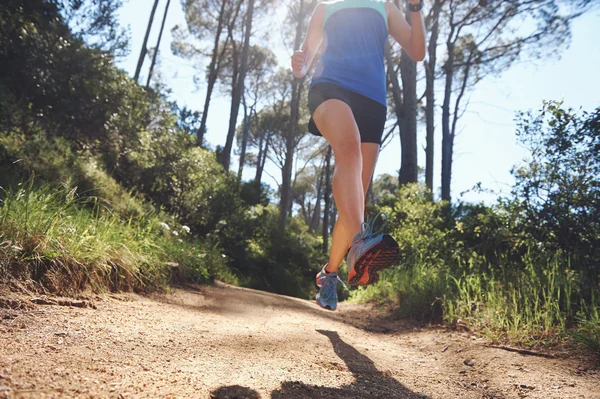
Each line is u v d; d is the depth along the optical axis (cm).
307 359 168
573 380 172
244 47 1981
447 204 662
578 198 362
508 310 293
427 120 1552
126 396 89
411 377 172
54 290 218
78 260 252
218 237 920
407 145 1202
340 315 418
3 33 630
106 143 712
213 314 282
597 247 352
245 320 275
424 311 379
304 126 3022
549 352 220
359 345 230
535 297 298
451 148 1972
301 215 4931
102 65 745
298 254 1692
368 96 201
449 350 244
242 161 3359
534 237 389
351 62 201
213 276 608
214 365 132
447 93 1705
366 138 208
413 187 733
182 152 890
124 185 736
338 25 208
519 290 316
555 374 182
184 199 855
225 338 181
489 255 437
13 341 117
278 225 1927
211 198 946
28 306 173
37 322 146
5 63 643
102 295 246
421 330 323
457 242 478
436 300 375
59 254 234
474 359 214
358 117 202
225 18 2430
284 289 1340
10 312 155
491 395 153
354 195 167
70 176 490
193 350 148
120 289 286
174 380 107
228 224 1042
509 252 429
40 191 298
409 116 1213
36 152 506
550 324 255
